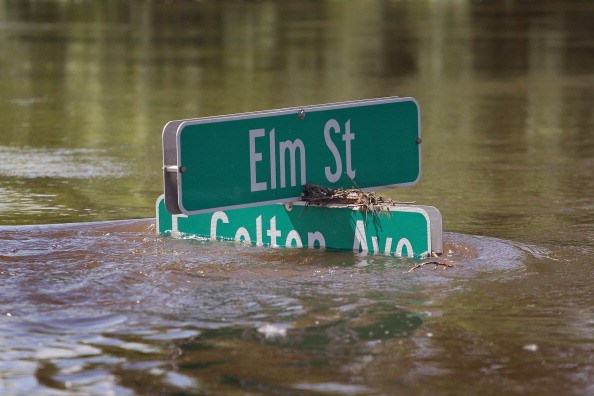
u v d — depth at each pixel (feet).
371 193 40.09
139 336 27.73
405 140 43.24
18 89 110.01
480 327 28.84
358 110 41.70
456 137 77.46
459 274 35.14
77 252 37.99
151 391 23.63
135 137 77.41
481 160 66.59
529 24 208.13
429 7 283.18
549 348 27.02
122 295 31.89
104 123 84.84
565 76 120.06
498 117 88.48
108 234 42.04
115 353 26.30
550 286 33.63
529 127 82.74
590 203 51.39
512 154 69.21
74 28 203.10
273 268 35.76
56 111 92.58
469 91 106.73
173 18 235.61
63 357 26.00
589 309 30.83
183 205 37.50
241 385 24.03
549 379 24.68
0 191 55.06
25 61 140.46
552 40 168.66
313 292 32.45
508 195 53.88
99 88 110.11
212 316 29.66
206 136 37.81
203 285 33.24
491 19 226.38
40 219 46.96
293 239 39.99
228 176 38.45
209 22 222.89
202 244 40.01
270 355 26.14
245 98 98.89
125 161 66.28
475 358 26.13
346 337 27.71
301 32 191.72
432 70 126.82
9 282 33.24
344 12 260.21
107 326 28.63
